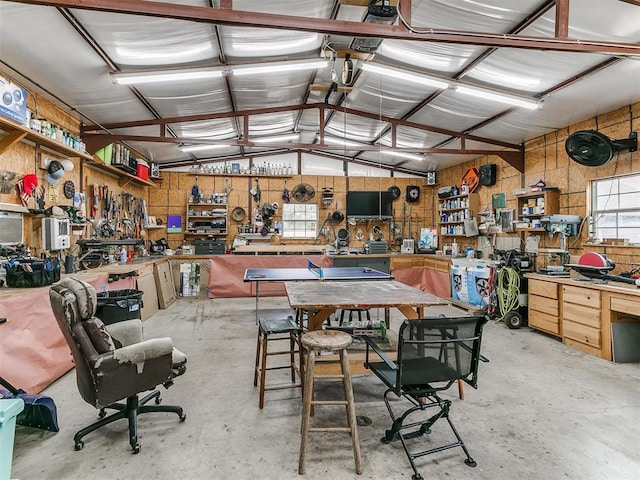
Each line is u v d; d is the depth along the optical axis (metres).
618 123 4.62
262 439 2.31
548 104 4.75
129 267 4.77
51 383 3.10
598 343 3.84
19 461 2.06
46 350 2.99
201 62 4.17
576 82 4.07
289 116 7.30
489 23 3.46
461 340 2.06
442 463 2.08
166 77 4.02
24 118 3.41
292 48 4.24
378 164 9.59
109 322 3.18
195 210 8.70
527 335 4.69
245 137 6.18
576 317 4.12
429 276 7.73
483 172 7.42
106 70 3.88
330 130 8.24
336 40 3.85
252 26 2.54
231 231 8.87
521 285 5.17
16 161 3.72
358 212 8.91
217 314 5.76
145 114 5.43
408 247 8.65
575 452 2.19
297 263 7.29
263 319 3.13
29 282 3.04
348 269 5.50
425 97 5.51
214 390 3.02
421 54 4.20
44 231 3.87
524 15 3.28
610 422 2.54
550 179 5.76
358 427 2.47
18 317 2.73
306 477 1.94
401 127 7.05
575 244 5.16
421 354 2.03
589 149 4.53
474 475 1.97
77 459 2.09
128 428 2.43
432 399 2.84
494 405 2.79
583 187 5.12
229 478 1.94
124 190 6.84
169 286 6.72
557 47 2.88
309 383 2.04
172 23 3.27
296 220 9.12
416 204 9.63
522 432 2.41
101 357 2.06
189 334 4.65
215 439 2.31
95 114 5.02
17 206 3.54
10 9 2.68
